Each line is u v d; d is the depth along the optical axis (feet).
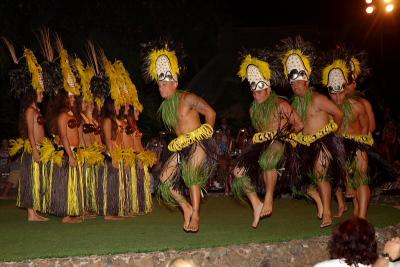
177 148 19.17
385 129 36.37
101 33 44.11
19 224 21.81
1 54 38.42
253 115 20.76
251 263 17.85
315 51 22.06
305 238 19.33
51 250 17.30
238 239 18.99
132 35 45.85
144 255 16.88
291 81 21.27
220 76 48.39
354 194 22.84
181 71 20.15
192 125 19.33
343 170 20.98
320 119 21.07
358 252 11.18
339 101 22.18
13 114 41.09
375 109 42.50
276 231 20.43
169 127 19.76
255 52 20.97
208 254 17.40
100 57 27.50
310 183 21.49
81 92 23.02
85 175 22.53
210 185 29.58
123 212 23.15
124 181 23.29
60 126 21.79
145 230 20.61
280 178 20.52
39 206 22.16
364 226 11.32
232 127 42.57
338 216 23.58
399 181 29.17
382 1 43.32
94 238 19.08
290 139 20.31
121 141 23.45
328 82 22.30
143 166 24.08
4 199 29.43
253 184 20.47
